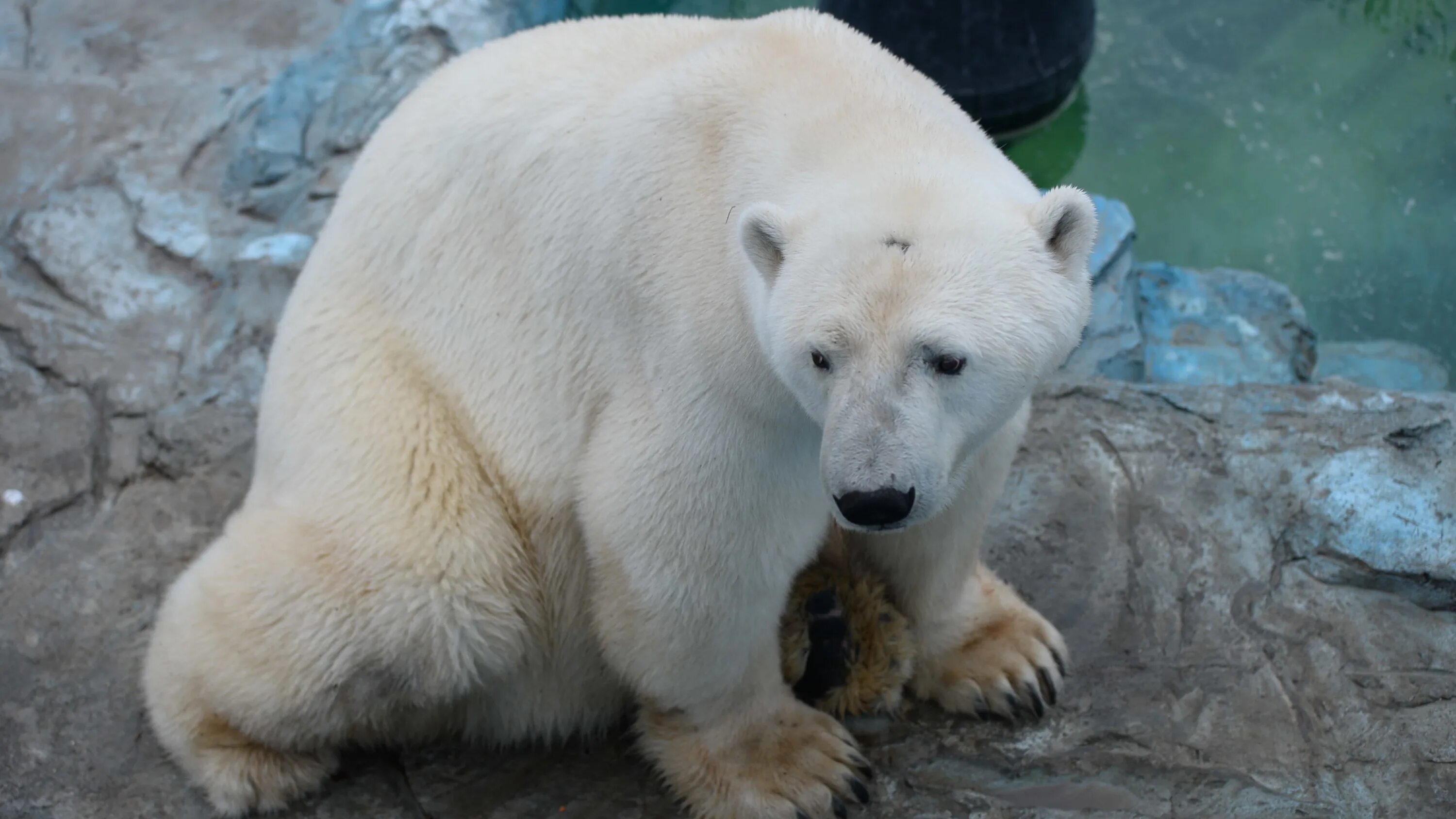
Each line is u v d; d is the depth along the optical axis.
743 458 5.06
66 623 7.02
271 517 5.87
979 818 5.83
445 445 5.75
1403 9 13.09
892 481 4.18
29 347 8.76
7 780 6.25
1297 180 11.55
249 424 8.16
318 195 10.12
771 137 4.98
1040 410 7.71
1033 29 11.34
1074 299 4.62
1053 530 7.10
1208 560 6.87
